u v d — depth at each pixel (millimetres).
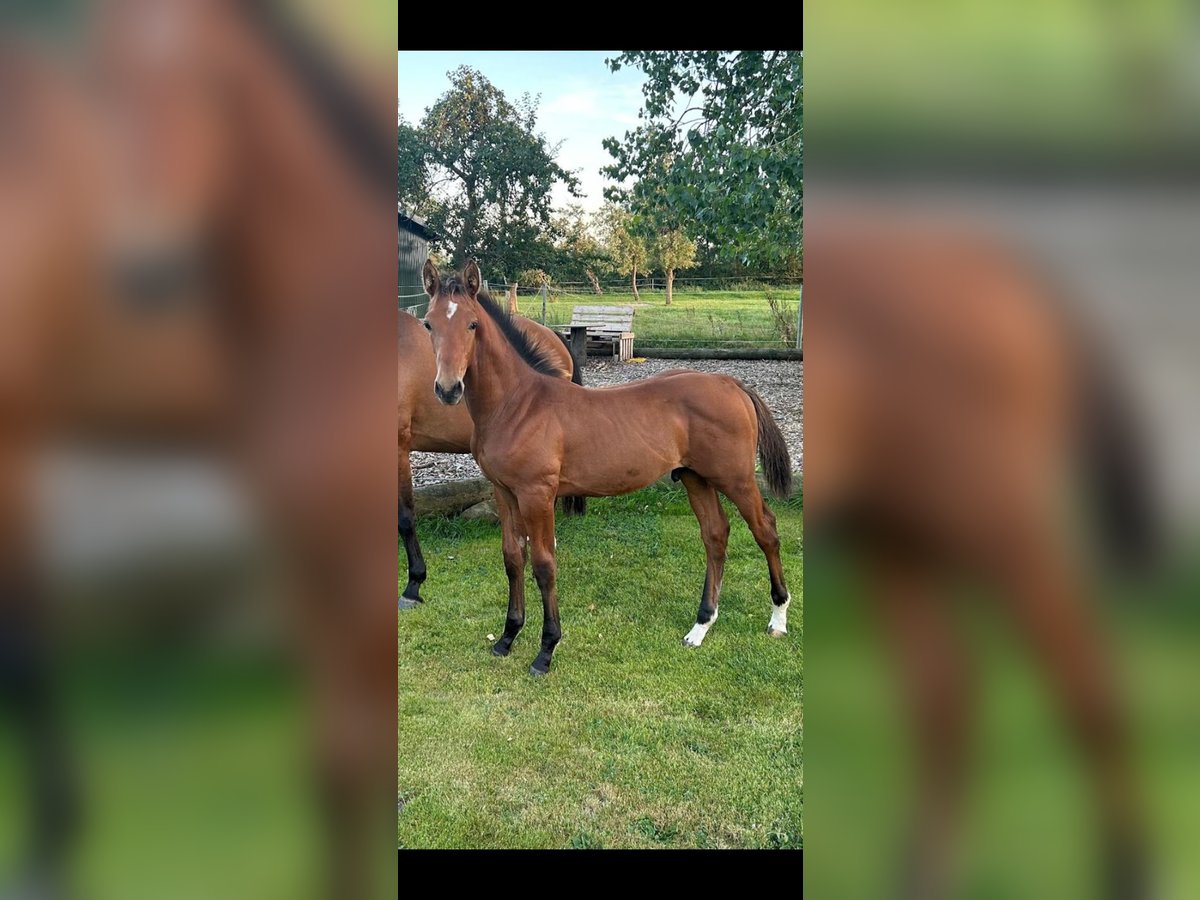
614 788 2318
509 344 3391
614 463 3352
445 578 4258
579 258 14898
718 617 3707
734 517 5168
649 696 2934
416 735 2646
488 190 14695
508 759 2486
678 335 10234
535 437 3250
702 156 4895
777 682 3039
